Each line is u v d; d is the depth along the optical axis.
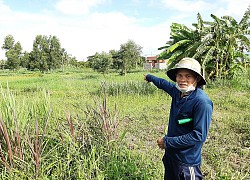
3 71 64.00
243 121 6.77
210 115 2.34
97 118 3.88
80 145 3.56
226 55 15.28
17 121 3.36
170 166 2.71
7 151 3.19
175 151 2.54
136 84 13.49
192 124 2.44
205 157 4.52
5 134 3.00
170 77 2.75
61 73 53.50
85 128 3.79
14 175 2.96
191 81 2.42
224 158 4.39
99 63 39.56
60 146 3.48
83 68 69.81
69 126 3.56
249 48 14.62
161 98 11.34
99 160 3.41
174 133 2.57
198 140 2.34
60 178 3.16
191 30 15.88
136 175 3.36
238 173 3.70
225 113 8.02
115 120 3.97
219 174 3.68
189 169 2.51
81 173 3.08
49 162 3.40
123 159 3.66
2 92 3.48
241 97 10.62
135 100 10.70
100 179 3.05
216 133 5.88
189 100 2.42
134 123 6.78
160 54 16.42
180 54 15.37
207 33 15.09
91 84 20.61
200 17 15.80
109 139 3.74
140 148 4.82
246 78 15.09
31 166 3.13
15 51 62.75
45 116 3.85
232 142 5.19
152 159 4.21
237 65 15.56
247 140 5.26
